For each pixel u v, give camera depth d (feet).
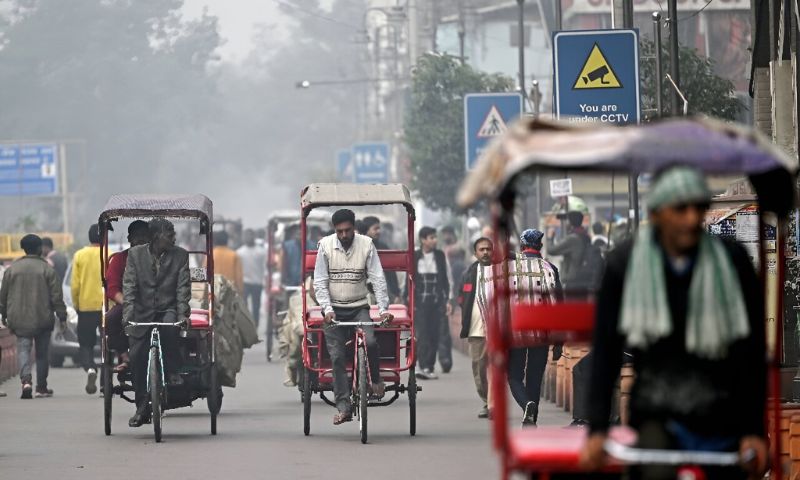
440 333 178.60
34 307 148.97
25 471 93.71
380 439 110.01
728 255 48.57
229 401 143.74
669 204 47.19
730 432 48.37
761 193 53.26
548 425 116.16
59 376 180.24
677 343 48.11
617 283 48.80
